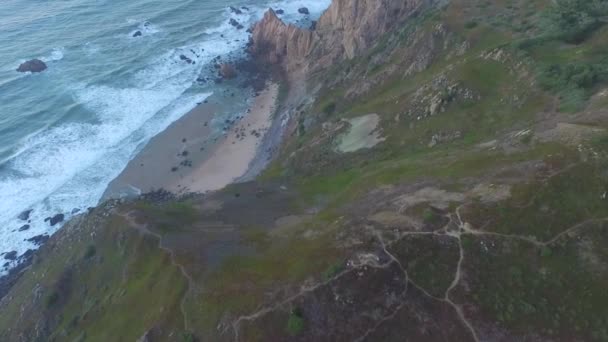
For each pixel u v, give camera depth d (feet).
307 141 247.50
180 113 336.49
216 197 218.79
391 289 125.18
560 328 114.62
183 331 139.54
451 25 242.58
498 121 177.78
